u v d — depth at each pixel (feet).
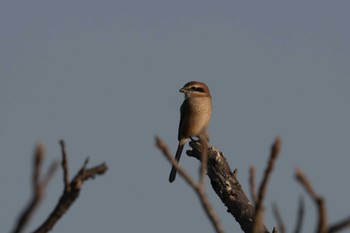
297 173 15.35
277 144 16.88
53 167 14.53
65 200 21.29
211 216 17.11
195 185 17.11
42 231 21.11
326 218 15.16
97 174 21.68
